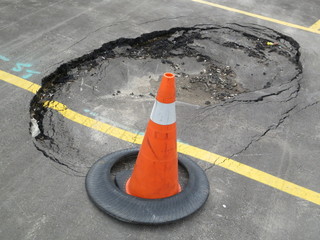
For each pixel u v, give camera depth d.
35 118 3.80
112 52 5.20
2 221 2.62
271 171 3.35
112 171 3.20
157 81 4.74
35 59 4.72
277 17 6.84
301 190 3.17
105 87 4.46
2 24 5.55
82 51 4.99
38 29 5.51
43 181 2.99
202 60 5.31
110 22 5.93
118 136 3.65
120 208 2.70
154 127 2.62
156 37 5.75
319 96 4.55
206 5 7.08
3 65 4.53
